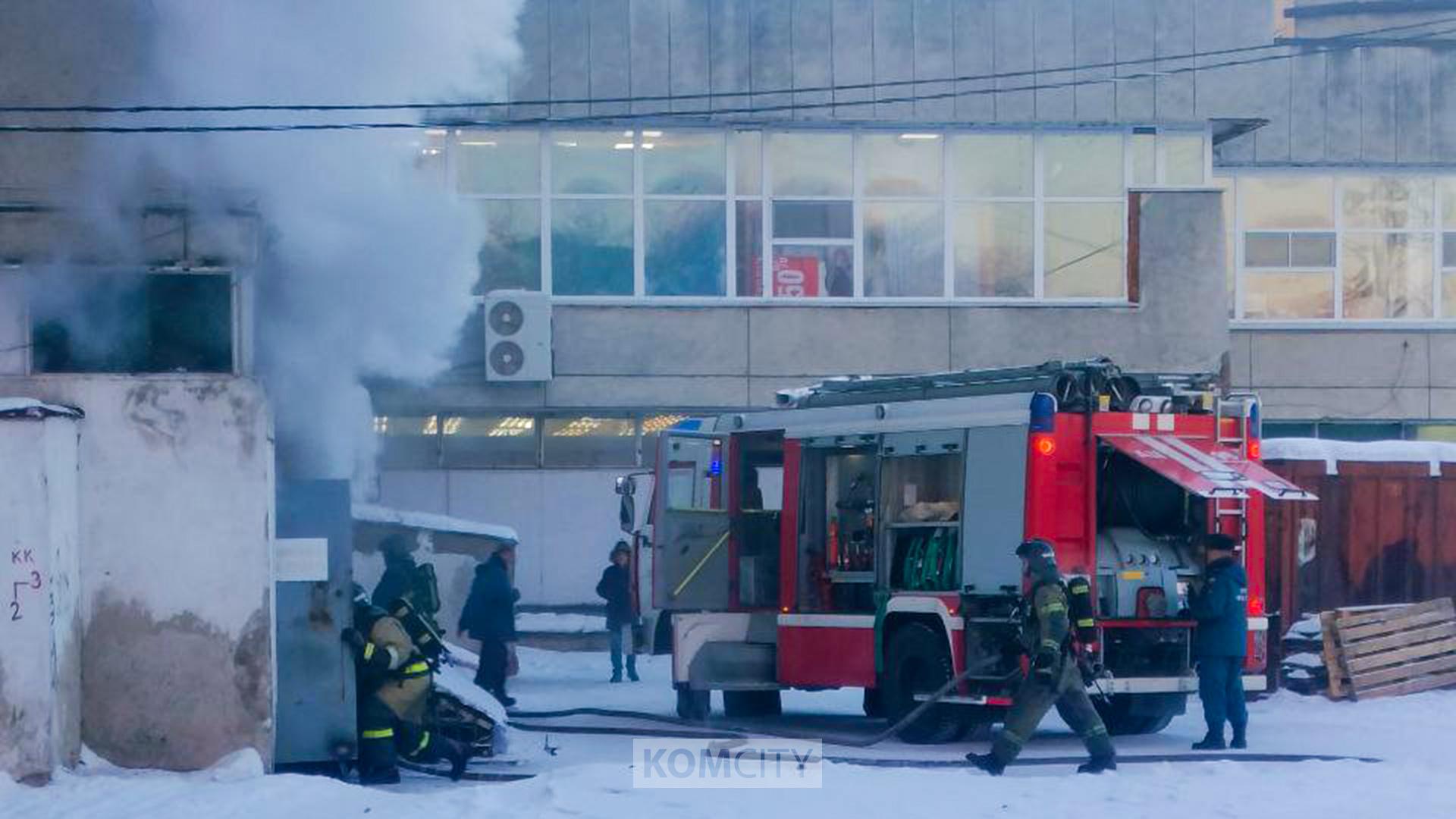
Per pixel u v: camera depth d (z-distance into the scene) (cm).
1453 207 3488
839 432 1852
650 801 1193
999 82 3136
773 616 1988
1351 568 2180
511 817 1145
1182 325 3117
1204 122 3155
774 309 3102
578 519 3103
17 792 1243
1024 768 1515
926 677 1730
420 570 1895
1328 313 3459
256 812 1185
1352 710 1975
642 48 3067
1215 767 1418
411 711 1452
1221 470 1636
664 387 3089
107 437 1377
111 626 1369
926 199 3133
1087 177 3156
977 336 3116
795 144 3119
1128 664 1669
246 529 1384
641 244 3092
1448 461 2206
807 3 3103
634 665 2641
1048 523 1633
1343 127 3462
